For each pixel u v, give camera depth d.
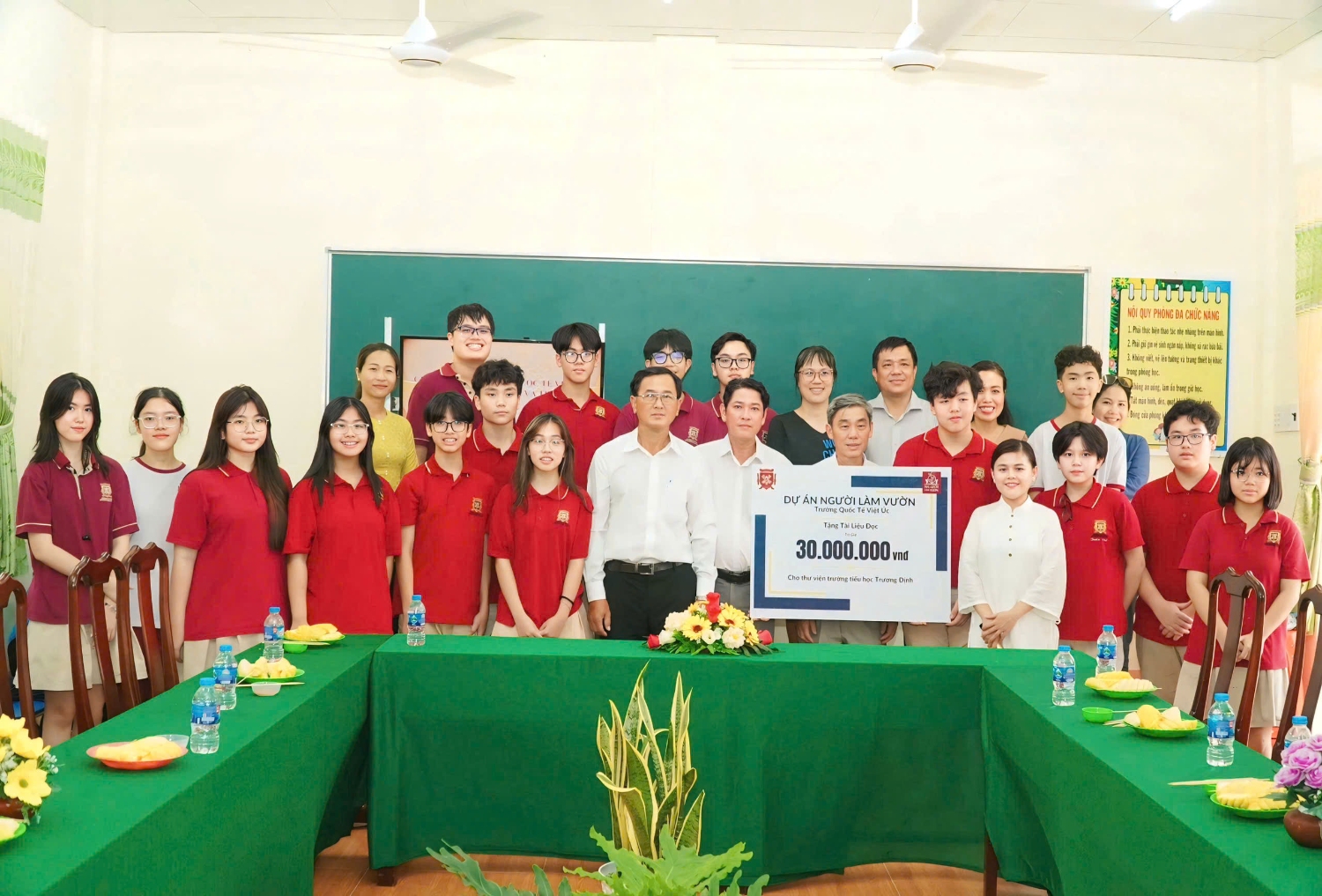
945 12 4.07
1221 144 5.46
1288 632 4.56
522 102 5.35
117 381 5.36
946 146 5.40
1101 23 5.02
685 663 3.15
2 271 4.47
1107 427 4.81
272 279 5.36
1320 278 5.00
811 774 3.16
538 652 3.21
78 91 5.19
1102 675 2.91
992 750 3.06
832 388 4.76
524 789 3.19
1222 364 5.43
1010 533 3.87
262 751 2.31
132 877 1.75
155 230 5.36
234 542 3.67
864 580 3.87
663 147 5.34
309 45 5.34
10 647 4.28
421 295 5.16
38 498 3.83
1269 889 1.56
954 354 5.18
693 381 5.18
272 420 5.37
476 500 4.14
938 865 3.43
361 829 3.73
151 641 2.95
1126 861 2.11
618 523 4.11
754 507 3.89
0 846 1.65
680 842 2.06
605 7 4.94
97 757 2.05
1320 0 4.70
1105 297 5.40
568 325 4.76
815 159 5.38
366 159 5.36
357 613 3.77
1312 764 1.74
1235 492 3.79
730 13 4.99
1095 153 5.43
